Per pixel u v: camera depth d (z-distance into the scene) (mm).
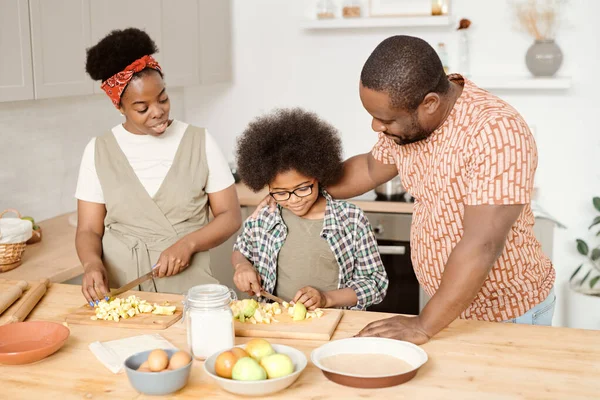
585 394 1239
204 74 3639
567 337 1493
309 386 1282
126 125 2074
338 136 1899
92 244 2031
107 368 1375
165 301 1787
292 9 3785
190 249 1977
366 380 1247
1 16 2332
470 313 1664
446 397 1231
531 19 3340
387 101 1378
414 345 1369
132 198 2029
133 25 3025
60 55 2621
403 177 1685
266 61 3873
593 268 3572
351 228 1894
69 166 3148
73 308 1752
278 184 1765
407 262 3172
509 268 1563
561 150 3508
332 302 1763
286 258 1906
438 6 3441
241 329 1539
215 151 2100
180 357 1277
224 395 1256
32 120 2900
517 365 1356
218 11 3740
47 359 1421
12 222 2330
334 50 3750
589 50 3387
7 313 1662
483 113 1414
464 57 3492
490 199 1362
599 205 3428
